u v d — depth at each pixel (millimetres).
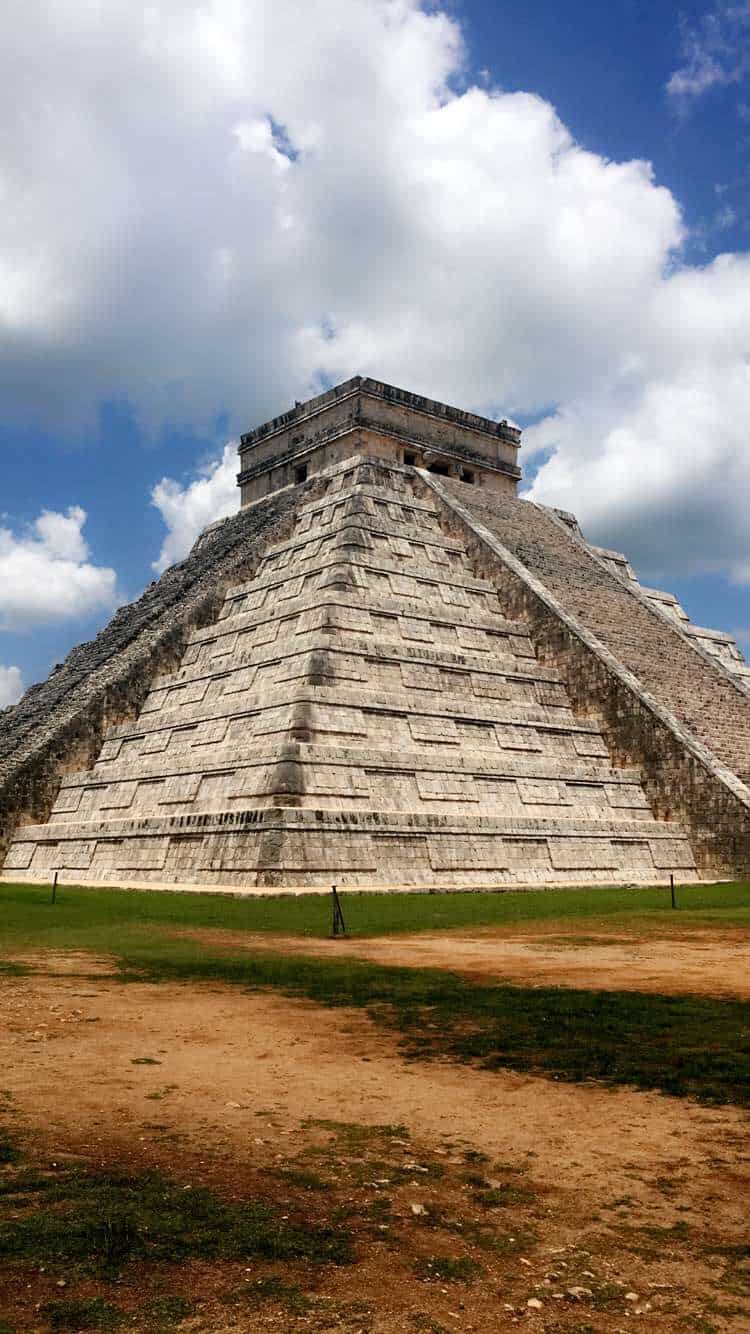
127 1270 5020
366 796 30469
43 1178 6121
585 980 13672
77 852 34844
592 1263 5262
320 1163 6594
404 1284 4988
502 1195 6141
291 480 54031
